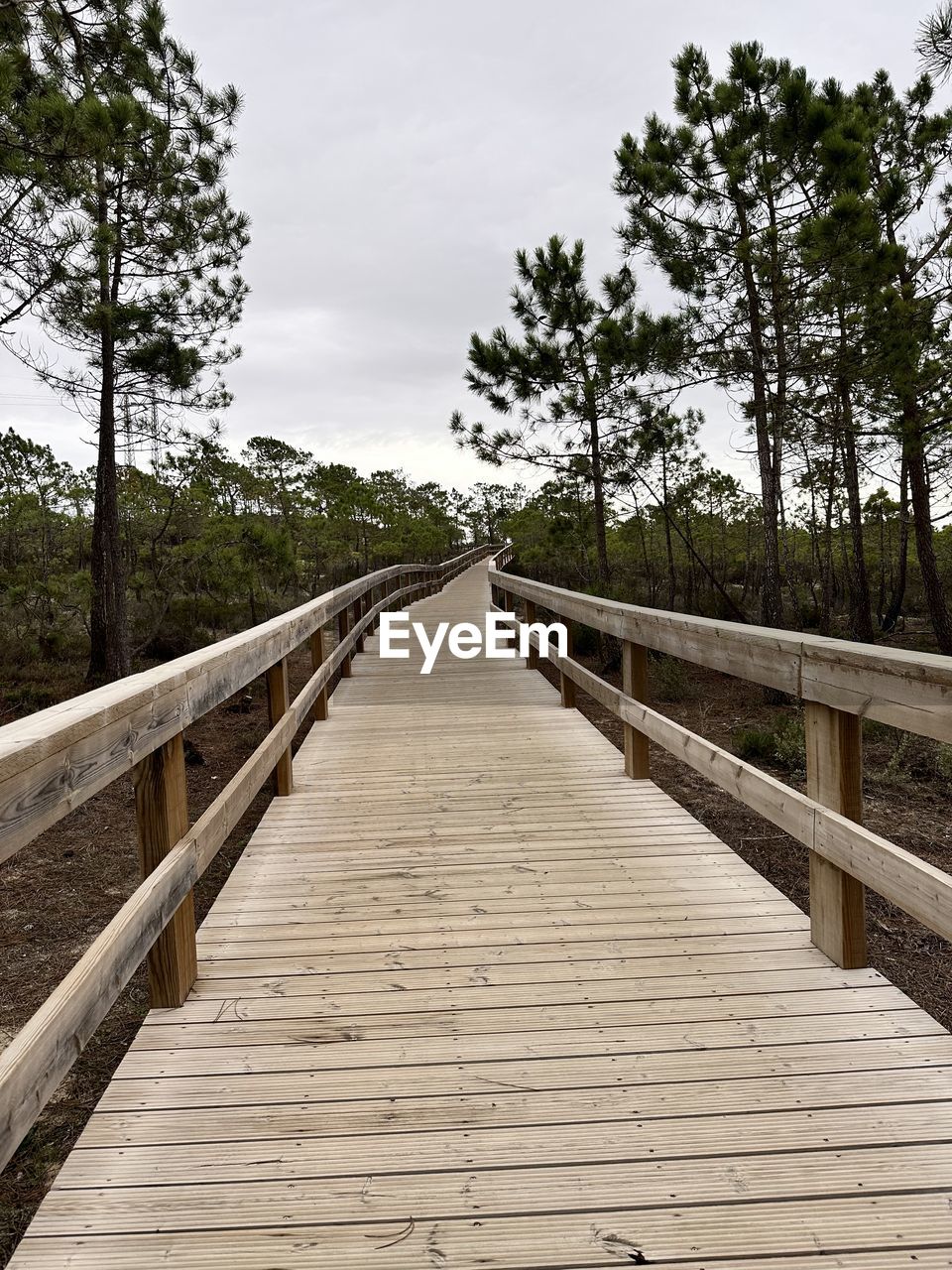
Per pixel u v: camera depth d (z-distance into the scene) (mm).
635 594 13148
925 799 4781
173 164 8055
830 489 11445
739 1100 1644
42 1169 1754
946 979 2506
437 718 5629
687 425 11094
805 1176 1434
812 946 2322
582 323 10156
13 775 1111
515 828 3367
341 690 6922
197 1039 1913
